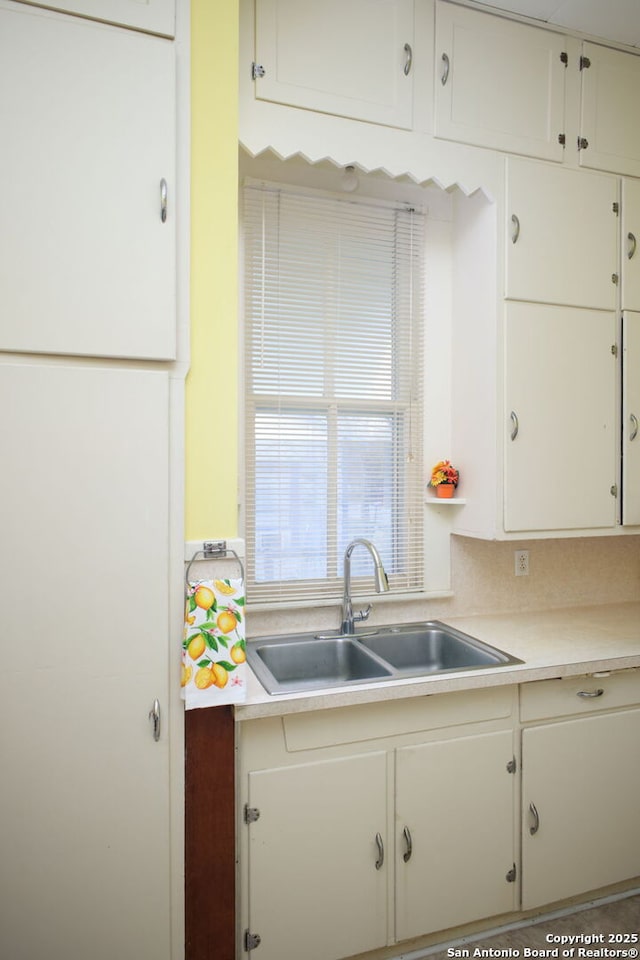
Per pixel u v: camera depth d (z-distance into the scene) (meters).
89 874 1.23
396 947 1.59
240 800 1.38
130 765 1.25
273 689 1.45
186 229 1.31
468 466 2.04
